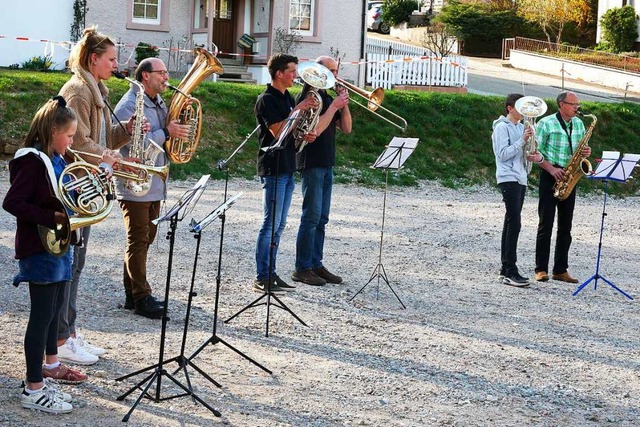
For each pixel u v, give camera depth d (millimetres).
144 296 8016
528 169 10609
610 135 22422
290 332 7953
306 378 6777
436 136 20656
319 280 9734
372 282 10234
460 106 21562
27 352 5645
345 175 18359
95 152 6508
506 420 6219
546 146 10750
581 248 13453
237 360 7066
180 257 10766
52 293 5656
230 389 6402
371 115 20625
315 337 7859
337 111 9609
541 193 10812
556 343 8258
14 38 22906
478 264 11734
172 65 25328
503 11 43312
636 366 7688
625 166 10289
